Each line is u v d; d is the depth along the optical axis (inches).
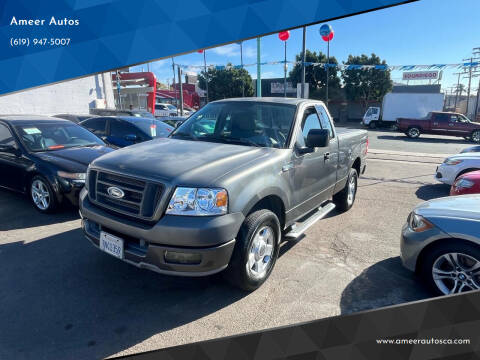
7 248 159.5
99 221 122.3
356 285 138.0
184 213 108.3
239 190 116.1
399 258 163.8
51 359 94.1
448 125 868.0
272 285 136.0
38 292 125.3
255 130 155.3
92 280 134.4
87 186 133.0
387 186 319.3
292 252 167.5
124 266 145.8
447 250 124.3
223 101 179.8
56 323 108.9
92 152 227.6
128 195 117.5
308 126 169.3
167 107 1336.1
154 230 107.8
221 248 109.8
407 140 845.8
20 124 229.5
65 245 164.1
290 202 146.9
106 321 110.8
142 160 124.9
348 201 231.8
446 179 295.0
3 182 226.8
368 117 1229.1
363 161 254.5
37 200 209.3
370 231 199.2
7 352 95.8
